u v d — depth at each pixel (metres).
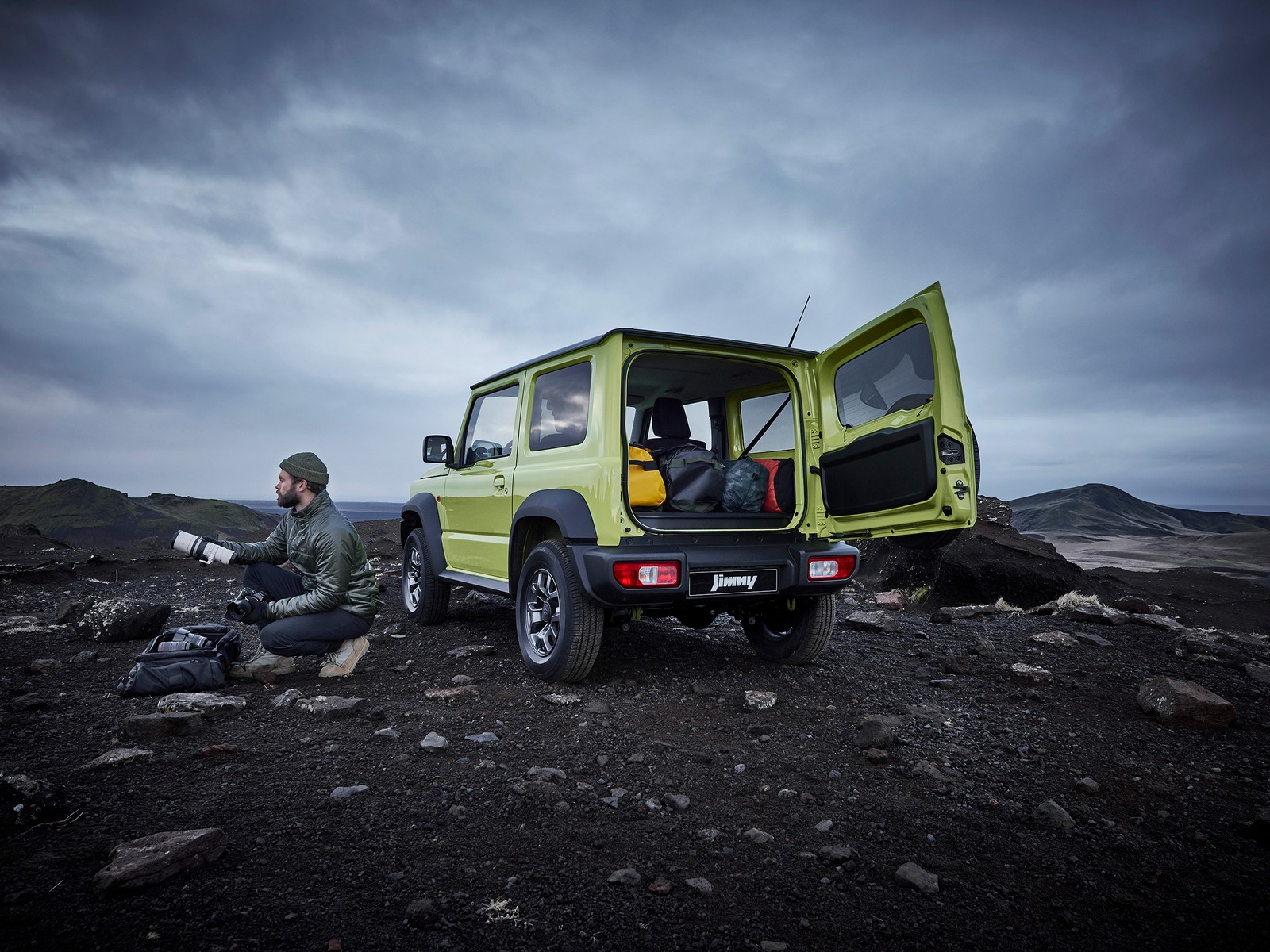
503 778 2.84
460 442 6.16
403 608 7.09
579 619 4.03
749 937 1.86
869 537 4.29
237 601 4.16
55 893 1.89
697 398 5.63
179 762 2.89
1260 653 5.41
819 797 2.79
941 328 3.65
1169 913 2.04
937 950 1.84
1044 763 3.16
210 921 1.80
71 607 5.89
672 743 3.33
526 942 1.78
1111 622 6.29
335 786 2.70
